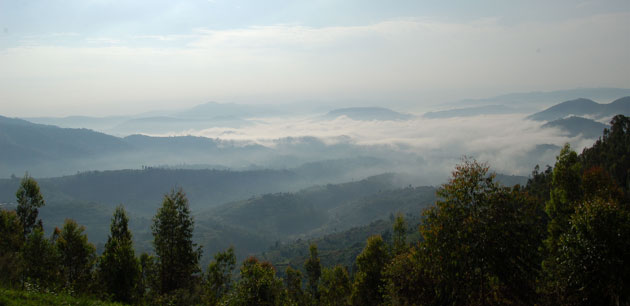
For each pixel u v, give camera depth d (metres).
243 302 23.95
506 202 18.53
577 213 21.23
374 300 33.19
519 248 17.89
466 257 18.11
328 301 42.91
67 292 21.84
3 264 23.33
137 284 28.69
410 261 22.80
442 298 20.05
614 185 29.56
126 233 33.91
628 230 18.80
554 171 30.77
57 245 30.11
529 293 18.34
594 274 19.05
